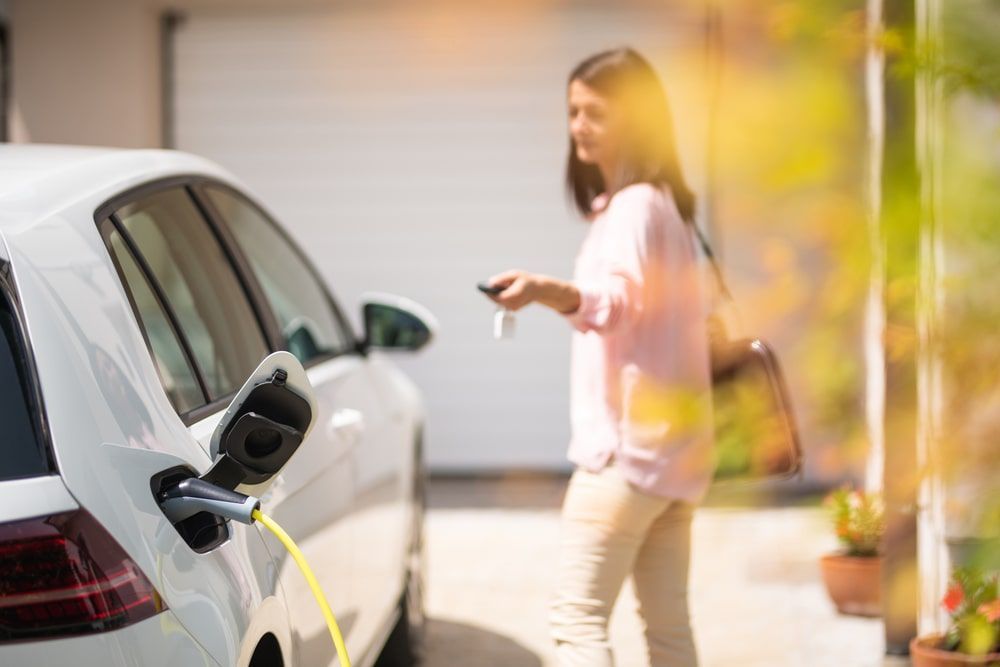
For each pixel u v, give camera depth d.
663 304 2.71
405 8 8.52
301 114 8.62
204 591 1.79
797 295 0.79
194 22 8.60
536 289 2.56
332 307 3.95
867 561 4.91
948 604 2.56
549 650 4.73
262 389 1.95
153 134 8.46
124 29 8.32
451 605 5.37
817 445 0.85
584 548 2.76
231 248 3.03
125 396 1.84
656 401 1.17
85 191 2.21
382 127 8.60
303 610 2.38
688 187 2.84
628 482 2.71
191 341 2.44
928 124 0.99
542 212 8.56
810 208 0.77
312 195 8.66
